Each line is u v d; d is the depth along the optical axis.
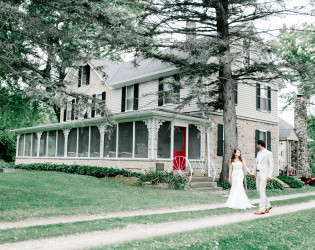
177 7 14.84
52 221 7.06
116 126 18.14
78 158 20.73
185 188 14.11
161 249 4.60
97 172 16.95
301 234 6.16
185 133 17.94
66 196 10.80
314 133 37.75
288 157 25.50
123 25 9.91
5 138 32.06
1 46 9.00
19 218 7.18
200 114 18.34
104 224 6.48
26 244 4.89
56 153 23.16
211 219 7.57
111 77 25.23
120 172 16.19
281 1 13.62
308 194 15.33
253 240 5.50
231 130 16.02
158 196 11.48
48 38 10.12
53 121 42.59
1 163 29.92
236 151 9.62
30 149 26.44
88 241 5.16
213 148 18.88
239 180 9.47
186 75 14.70
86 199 10.23
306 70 13.90
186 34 15.44
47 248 4.66
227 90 16.00
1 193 10.88
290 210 9.60
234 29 20.19
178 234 5.65
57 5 9.87
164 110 16.30
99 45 10.95
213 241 5.20
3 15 8.82
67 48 10.70
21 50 9.80
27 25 9.24
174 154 17.30
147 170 15.79
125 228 6.29
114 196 11.09
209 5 14.50
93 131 20.00
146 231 6.05
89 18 9.69
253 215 8.31
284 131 25.16
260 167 8.73
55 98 8.49
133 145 16.88
